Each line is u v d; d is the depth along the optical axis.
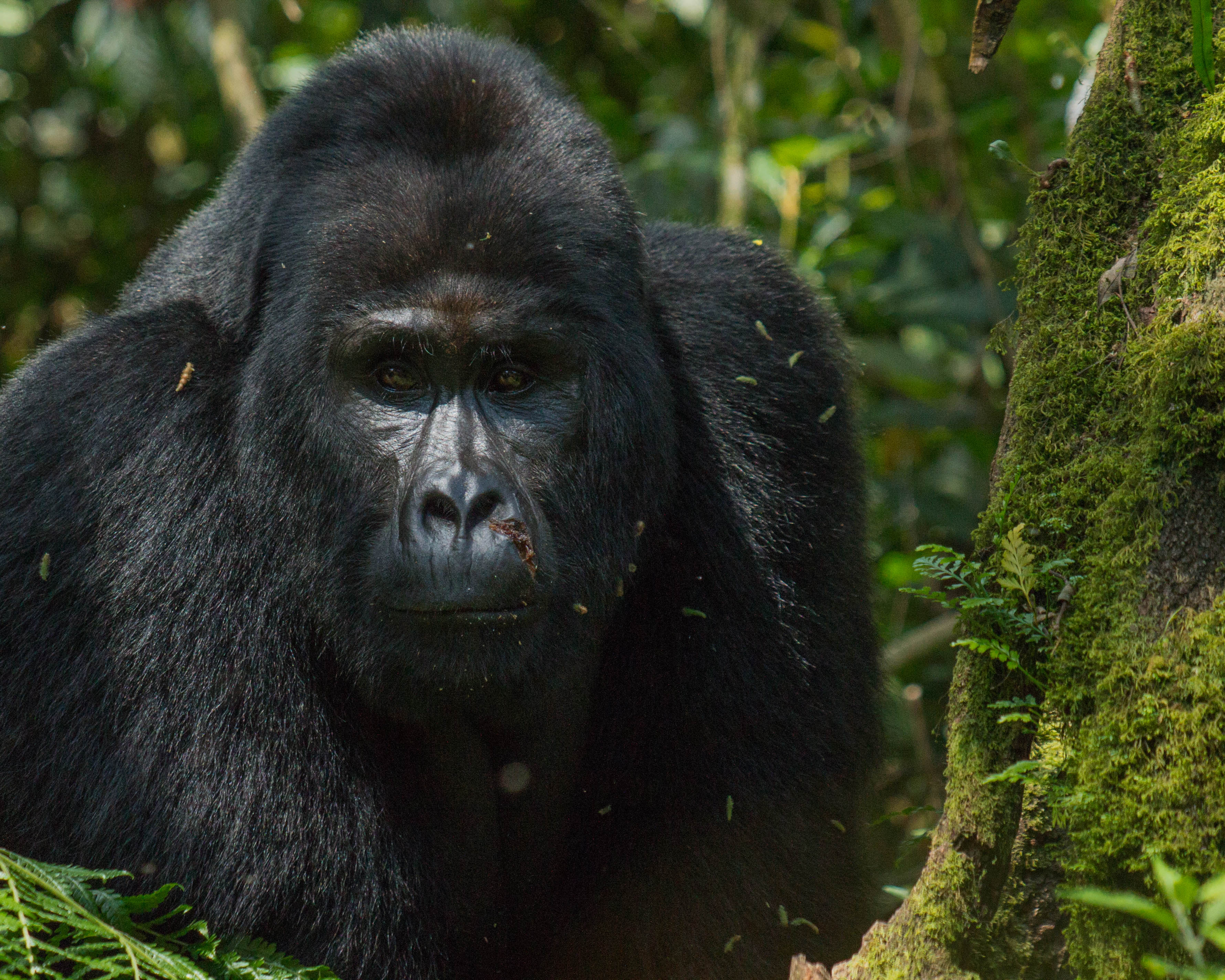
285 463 7.09
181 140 17.48
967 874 5.21
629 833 7.38
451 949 7.24
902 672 11.80
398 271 6.79
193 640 6.82
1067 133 13.21
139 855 6.56
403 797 7.13
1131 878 4.72
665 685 7.49
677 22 16.73
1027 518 5.54
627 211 7.40
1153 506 4.98
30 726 6.75
